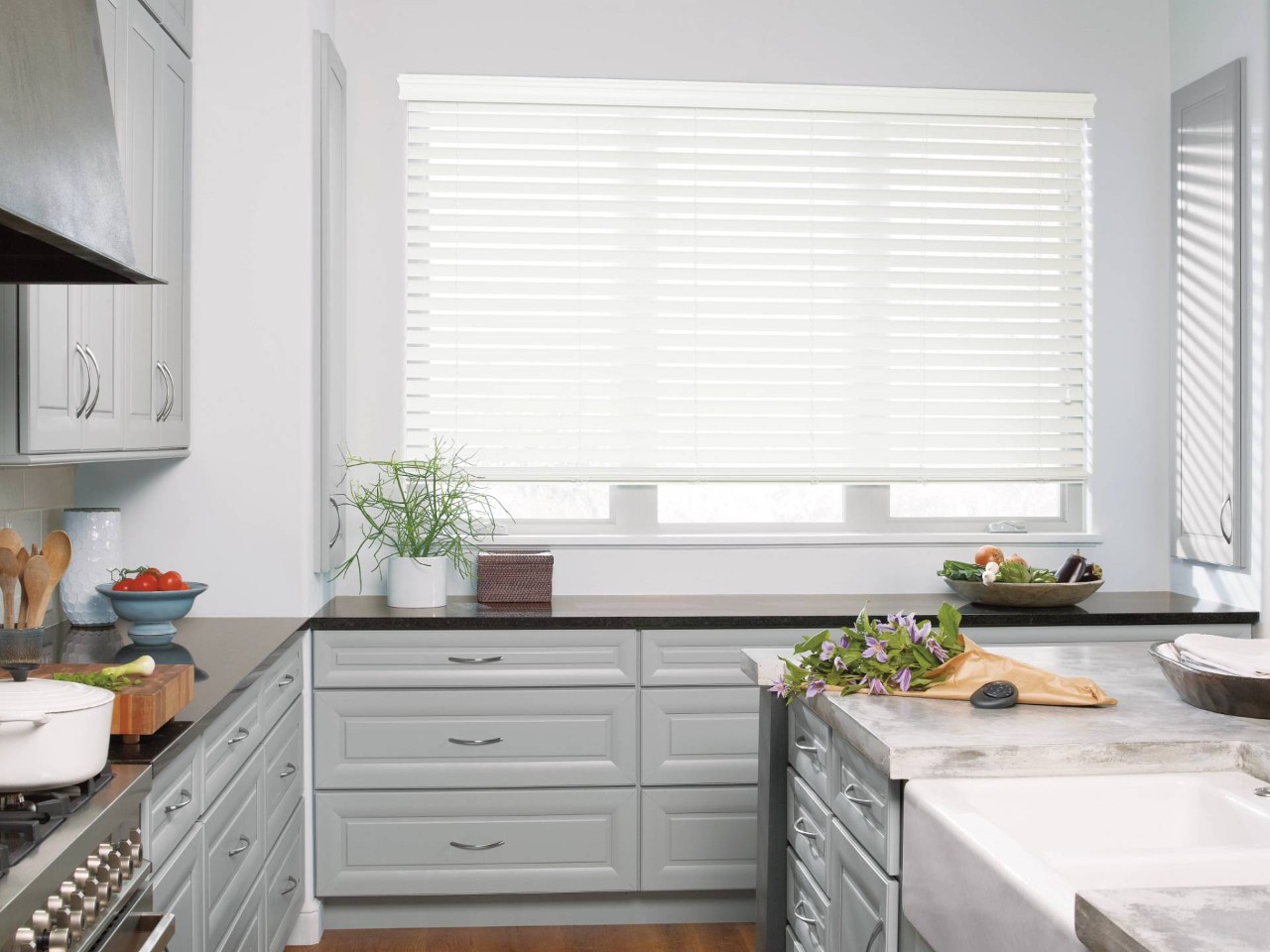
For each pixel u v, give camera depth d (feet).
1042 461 12.71
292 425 10.34
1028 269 12.63
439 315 12.00
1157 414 12.75
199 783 6.61
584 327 12.16
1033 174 12.67
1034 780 5.52
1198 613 11.07
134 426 8.64
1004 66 12.57
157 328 9.23
